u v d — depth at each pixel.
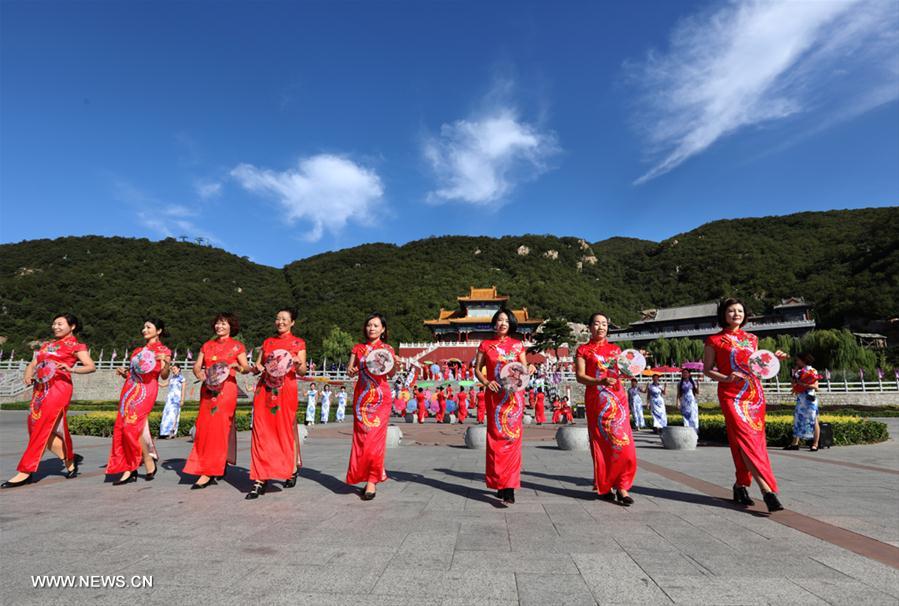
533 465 7.68
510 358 4.82
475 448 10.28
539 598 2.38
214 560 2.92
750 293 83.44
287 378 5.34
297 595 2.39
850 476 6.43
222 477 6.03
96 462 7.50
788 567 2.86
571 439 9.98
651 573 2.74
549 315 82.81
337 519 3.96
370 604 2.29
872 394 31.91
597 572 2.75
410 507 4.43
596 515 4.16
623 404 4.87
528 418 23.03
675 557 3.03
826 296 65.75
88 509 4.29
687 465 7.51
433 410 23.27
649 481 5.97
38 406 5.61
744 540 3.41
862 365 36.12
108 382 35.12
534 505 4.56
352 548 3.17
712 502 4.73
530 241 121.56
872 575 2.73
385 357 4.95
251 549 3.14
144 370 5.71
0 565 2.83
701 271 104.56
